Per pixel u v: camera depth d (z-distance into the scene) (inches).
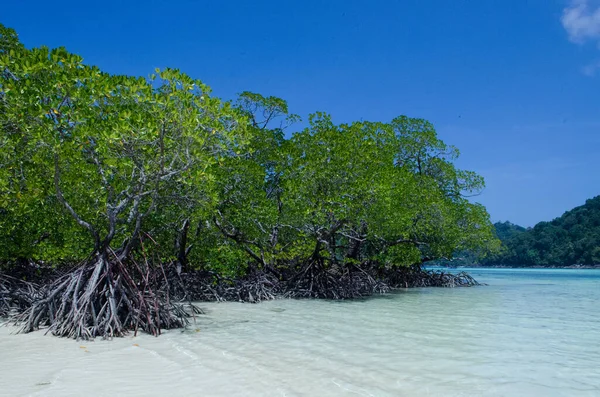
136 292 376.5
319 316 498.6
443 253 1026.1
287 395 210.5
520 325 442.0
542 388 229.8
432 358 289.9
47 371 245.9
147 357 282.2
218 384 225.5
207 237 674.8
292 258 778.8
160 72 374.3
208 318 469.4
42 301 368.8
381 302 689.0
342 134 721.6
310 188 705.6
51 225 497.0
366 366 266.1
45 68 343.3
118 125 353.4
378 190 677.9
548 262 4111.7
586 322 466.6
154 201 391.9
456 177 1104.2
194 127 371.6
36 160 372.2
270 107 948.6
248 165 701.9
